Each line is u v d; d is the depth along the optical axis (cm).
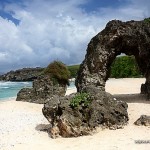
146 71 3288
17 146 1930
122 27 3120
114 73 8569
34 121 2592
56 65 3975
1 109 3222
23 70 11712
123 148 1778
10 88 7375
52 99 2322
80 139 2033
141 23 3191
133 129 2175
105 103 2262
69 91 4962
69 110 2152
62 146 1909
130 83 6109
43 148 1881
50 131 2208
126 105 2348
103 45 3136
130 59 8612
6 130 2309
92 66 3131
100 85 3112
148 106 2792
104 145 1864
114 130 2173
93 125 2133
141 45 3144
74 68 10381
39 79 3881
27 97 3825
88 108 2177
